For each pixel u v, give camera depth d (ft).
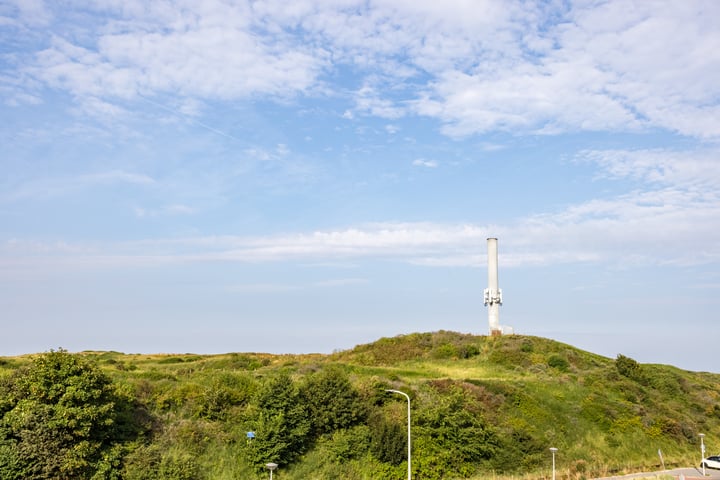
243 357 286.66
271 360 281.13
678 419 251.80
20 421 127.95
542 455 187.93
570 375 263.70
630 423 228.02
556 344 315.99
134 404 154.92
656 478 177.37
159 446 142.72
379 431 165.89
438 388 203.10
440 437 170.91
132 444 139.95
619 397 252.62
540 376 256.73
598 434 216.33
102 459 133.18
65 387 134.10
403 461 162.20
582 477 176.04
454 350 296.10
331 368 232.12
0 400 133.90
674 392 288.92
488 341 312.91
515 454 182.50
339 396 171.94
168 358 293.43
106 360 253.85
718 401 304.09
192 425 154.40
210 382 177.27
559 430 208.74
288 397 162.50
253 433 149.28
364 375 221.25
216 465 146.72
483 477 166.81
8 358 225.35
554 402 224.94
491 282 329.72
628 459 208.13
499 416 198.80
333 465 157.17
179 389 166.40
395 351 298.76
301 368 232.53
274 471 149.89
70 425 129.08
